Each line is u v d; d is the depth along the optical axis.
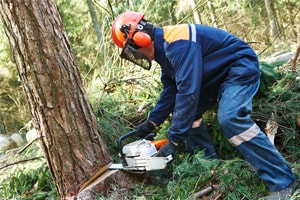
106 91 3.58
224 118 2.13
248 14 11.66
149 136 2.56
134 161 2.37
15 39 2.29
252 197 2.21
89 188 2.38
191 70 2.11
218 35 2.29
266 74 2.74
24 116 11.06
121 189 2.48
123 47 2.27
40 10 2.29
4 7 2.26
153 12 10.31
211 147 2.68
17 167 3.03
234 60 2.27
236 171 2.35
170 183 2.38
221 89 2.27
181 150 2.84
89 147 2.46
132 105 3.34
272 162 2.12
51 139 2.37
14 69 9.98
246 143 2.12
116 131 3.02
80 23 10.98
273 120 2.66
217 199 2.23
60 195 2.49
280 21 14.25
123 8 6.66
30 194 2.85
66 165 2.40
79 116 2.42
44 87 2.31
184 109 2.14
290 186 2.10
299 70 3.02
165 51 2.20
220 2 11.45
